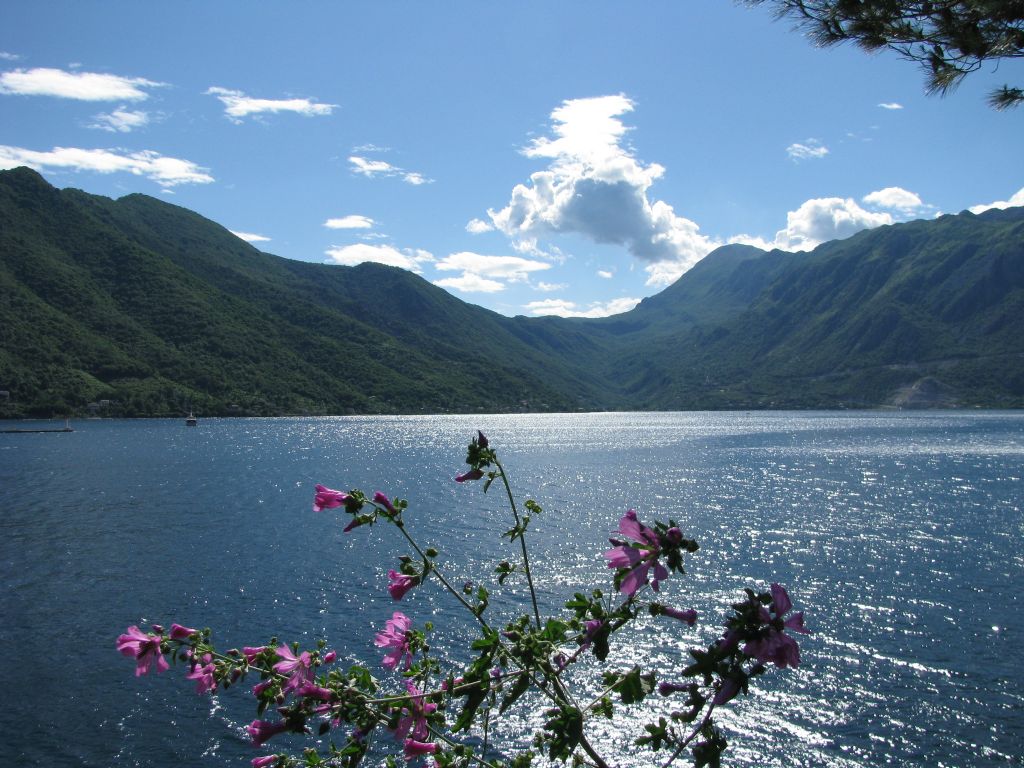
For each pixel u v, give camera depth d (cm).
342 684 432
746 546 4138
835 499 6053
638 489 6806
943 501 5884
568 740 422
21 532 4825
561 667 455
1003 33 648
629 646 2550
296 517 5419
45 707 2211
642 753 1922
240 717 2153
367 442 13788
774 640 350
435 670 480
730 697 365
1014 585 3297
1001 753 1906
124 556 4078
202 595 3278
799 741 1977
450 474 8388
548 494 6506
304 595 3256
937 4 655
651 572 391
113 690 2325
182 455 10900
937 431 16075
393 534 4641
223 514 5575
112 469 8962
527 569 503
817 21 708
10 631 2839
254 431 17225
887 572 3538
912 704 2158
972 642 2603
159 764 1912
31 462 9812
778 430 17325
